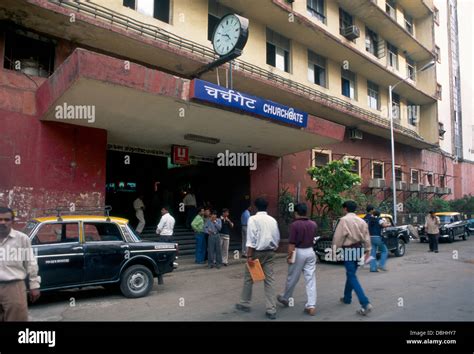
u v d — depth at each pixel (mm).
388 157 24844
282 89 15547
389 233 13328
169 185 19359
